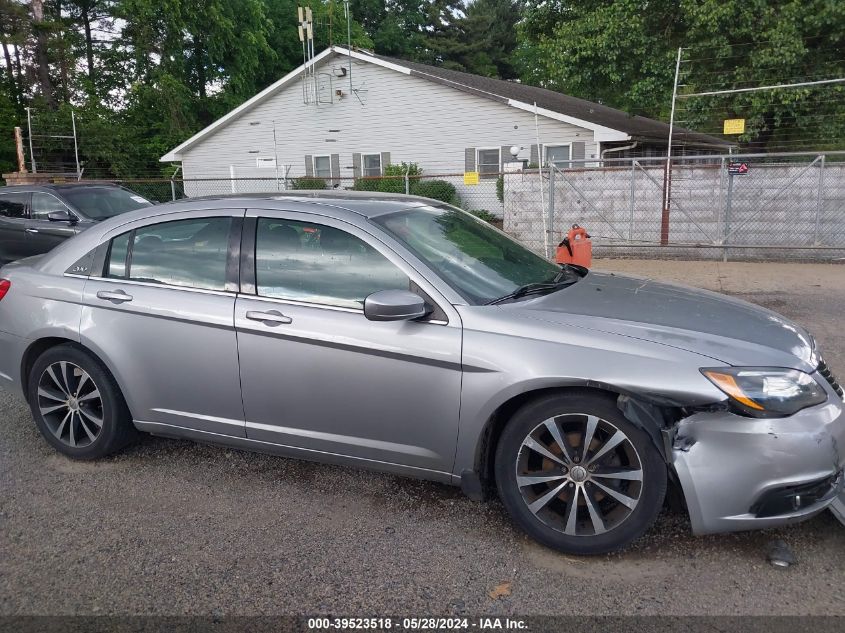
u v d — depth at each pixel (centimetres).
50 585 284
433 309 318
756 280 1009
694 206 1338
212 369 358
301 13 2298
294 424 348
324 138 2334
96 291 384
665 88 1566
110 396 385
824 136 1504
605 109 2744
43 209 977
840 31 1378
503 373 299
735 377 278
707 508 279
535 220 1496
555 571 291
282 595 277
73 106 2842
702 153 2431
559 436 296
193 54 3375
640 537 308
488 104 2066
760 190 1282
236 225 365
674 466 280
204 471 391
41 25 2959
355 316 328
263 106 2395
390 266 331
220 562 300
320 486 371
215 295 358
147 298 370
